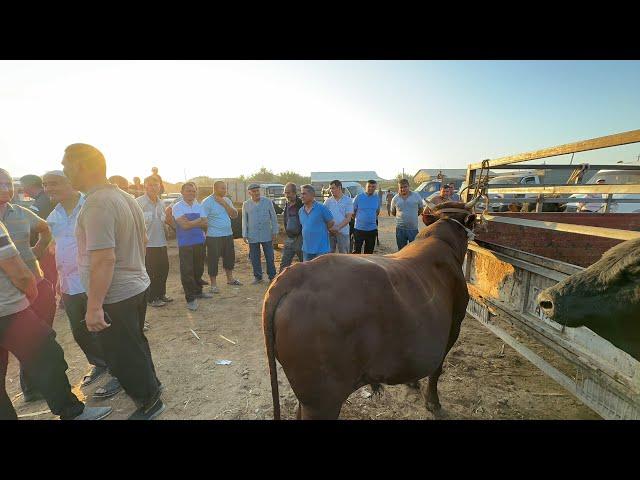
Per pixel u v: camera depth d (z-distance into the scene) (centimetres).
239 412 309
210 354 417
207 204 631
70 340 463
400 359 202
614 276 161
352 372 191
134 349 273
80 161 237
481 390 331
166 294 652
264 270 842
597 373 208
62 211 341
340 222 669
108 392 333
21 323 251
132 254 264
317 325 179
